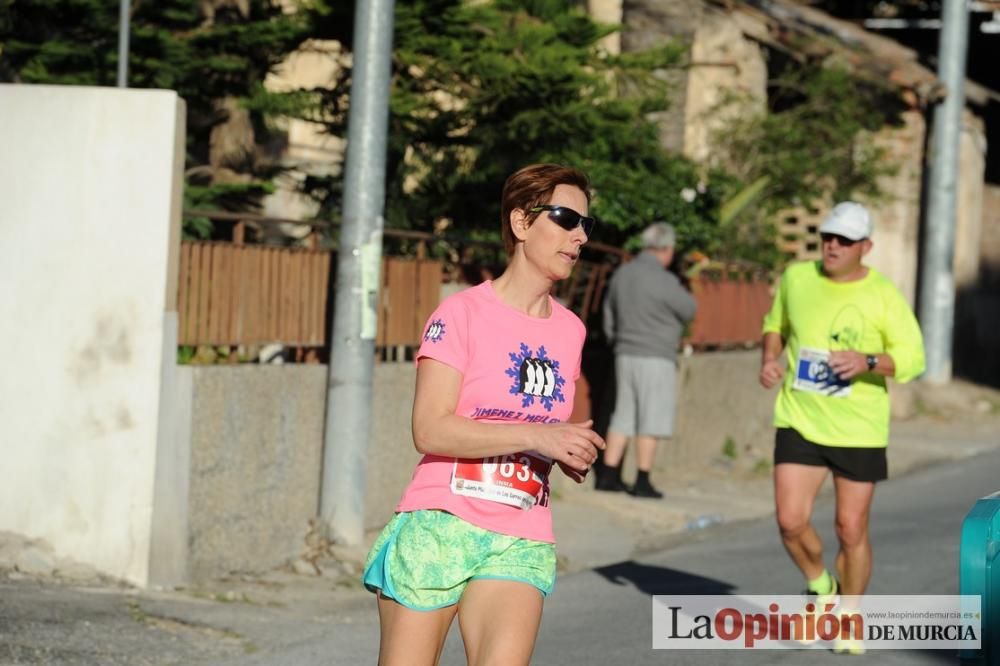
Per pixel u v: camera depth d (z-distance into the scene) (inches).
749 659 773.9
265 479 936.3
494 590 460.4
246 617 819.4
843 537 792.3
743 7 2058.3
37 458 864.3
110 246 855.7
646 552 1109.1
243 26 1176.8
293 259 971.3
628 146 1446.9
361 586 928.9
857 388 783.1
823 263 796.6
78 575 852.6
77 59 1144.2
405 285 1087.0
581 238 482.6
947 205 2192.4
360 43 984.3
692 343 1515.7
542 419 479.5
